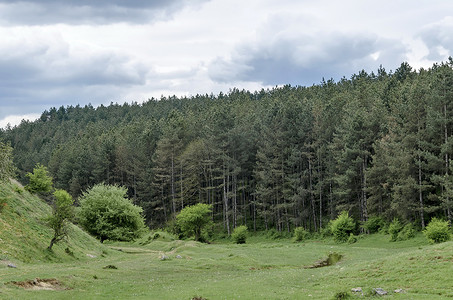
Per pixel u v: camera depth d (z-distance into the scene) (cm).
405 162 6744
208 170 11062
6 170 3869
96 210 6475
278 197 9800
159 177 11781
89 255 4800
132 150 13062
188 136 12862
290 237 9069
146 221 11700
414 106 7119
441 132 6756
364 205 8262
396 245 6097
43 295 2281
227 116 10788
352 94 12731
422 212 6494
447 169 6372
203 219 8456
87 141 17200
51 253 4028
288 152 9950
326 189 10044
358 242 7031
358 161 7956
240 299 2266
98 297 2375
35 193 6006
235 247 6769
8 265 3041
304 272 3534
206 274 3675
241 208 11356
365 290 2456
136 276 3366
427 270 2695
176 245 6894
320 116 10031
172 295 2403
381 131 8325
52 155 16862
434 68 10919
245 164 11081
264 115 12975
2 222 3978
